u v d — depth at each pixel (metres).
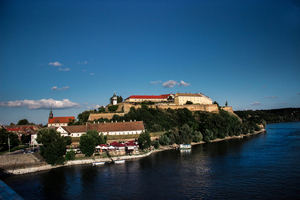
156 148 150.50
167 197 67.12
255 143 158.00
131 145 128.88
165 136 159.88
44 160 109.00
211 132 184.62
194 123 199.12
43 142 112.50
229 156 117.12
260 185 73.50
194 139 177.12
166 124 191.38
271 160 103.38
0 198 23.27
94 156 117.62
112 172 94.62
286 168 89.75
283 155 112.56
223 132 197.88
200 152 133.25
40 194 72.69
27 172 98.94
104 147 123.25
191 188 73.44
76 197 69.62
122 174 91.19
